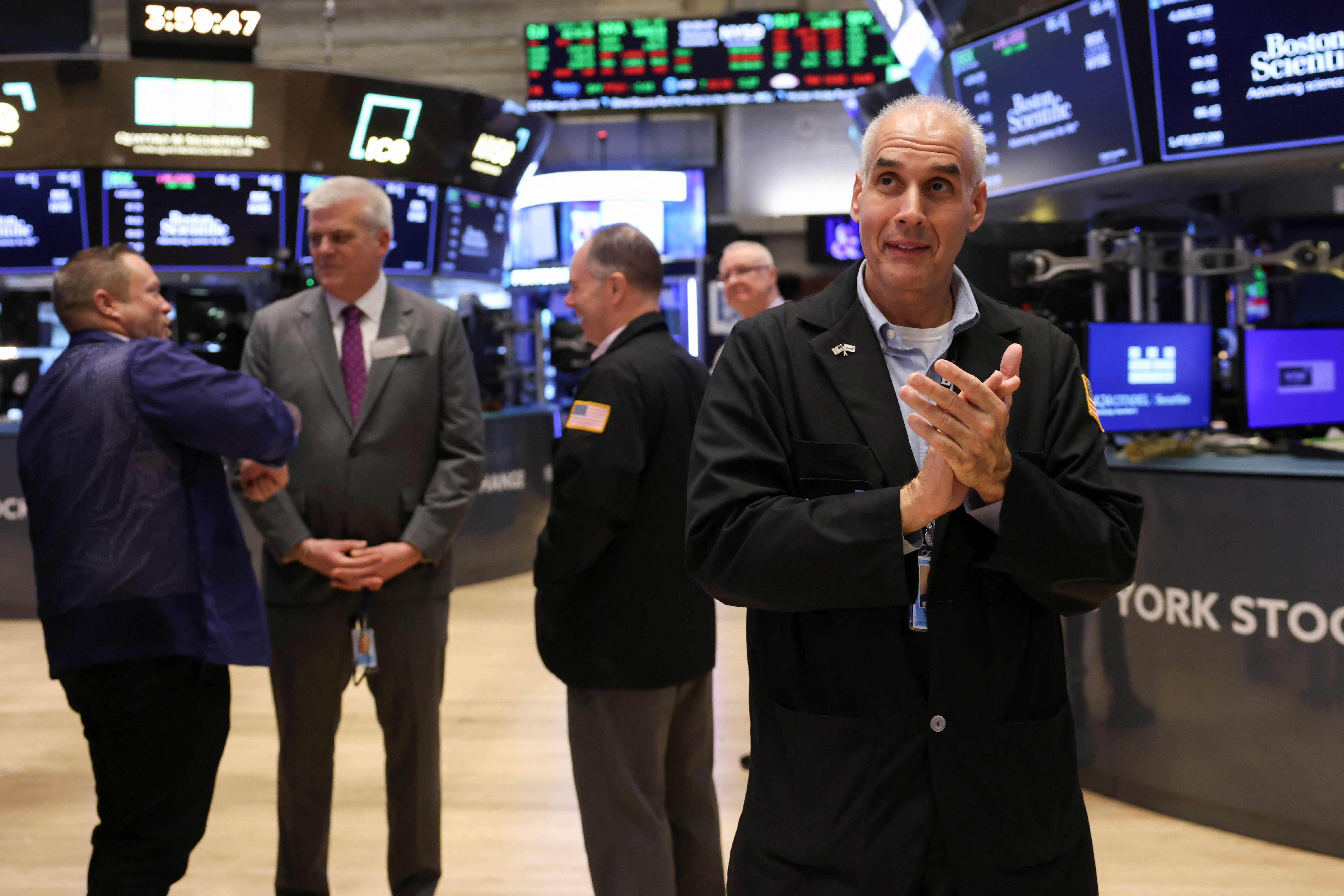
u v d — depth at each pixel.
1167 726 3.09
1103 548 1.15
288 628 2.32
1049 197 4.38
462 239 7.49
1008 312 1.34
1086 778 3.32
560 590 2.05
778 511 1.17
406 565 2.30
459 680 4.53
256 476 2.15
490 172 7.47
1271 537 2.85
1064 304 4.27
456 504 2.38
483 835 2.95
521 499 6.94
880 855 1.18
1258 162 3.70
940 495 1.11
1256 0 3.52
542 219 9.62
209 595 2.02
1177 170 3.85
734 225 10.02
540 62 10.08
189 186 6.52
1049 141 4.14
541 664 4.75
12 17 7.02
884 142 1.24
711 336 9.95
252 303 6.80
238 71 6.33
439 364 2.44
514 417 6.89
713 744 2.41
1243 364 3.62
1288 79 3.56
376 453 2.35
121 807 1.97
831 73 10.02
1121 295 4.35
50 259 6.50
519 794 3.26
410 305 2.46
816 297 1.34
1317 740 2.78
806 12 10.01
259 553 5.91
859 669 1.21
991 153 4.39
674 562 2.07
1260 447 3.53
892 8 4.55
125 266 2.13
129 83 6.20
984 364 1.28
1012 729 1.21
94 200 6.41
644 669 2.03
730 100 10.06
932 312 1.30
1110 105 3.90
